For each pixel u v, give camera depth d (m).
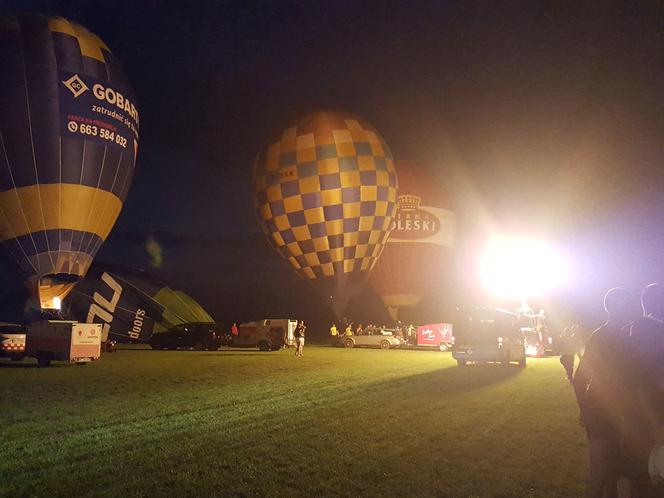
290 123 32.38
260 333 32.44
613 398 4.29
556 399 11.93
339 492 5.81
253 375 17.06
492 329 20.02
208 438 8.13
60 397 12.48
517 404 11.23
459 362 20.19
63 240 24.00
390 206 32.47
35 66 23.12
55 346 21.27
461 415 9.96
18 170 22.92
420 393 12.79
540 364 22.17
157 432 8.56
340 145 31.20
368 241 31.91
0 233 23.78
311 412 10.23
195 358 25.19
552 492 5.80
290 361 22.97
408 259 38.84
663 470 3.85
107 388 14.06
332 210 30.94
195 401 11.70
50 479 6.18
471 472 6.48
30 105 22.81
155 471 6.49
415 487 5.96
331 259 31.52
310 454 7.24
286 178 31.17
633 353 4.18
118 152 24.97
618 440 4.31
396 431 8.60
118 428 8.89
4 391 13.53
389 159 32.72
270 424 9.12
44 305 24.48
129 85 26.16
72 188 23.73
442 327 31.77
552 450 7.47
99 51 24.97
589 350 4.52
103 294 34.78
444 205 40.25
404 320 41.41
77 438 8.19
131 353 29.50
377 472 6.47
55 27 24.08
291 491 5.84
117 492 5.75
